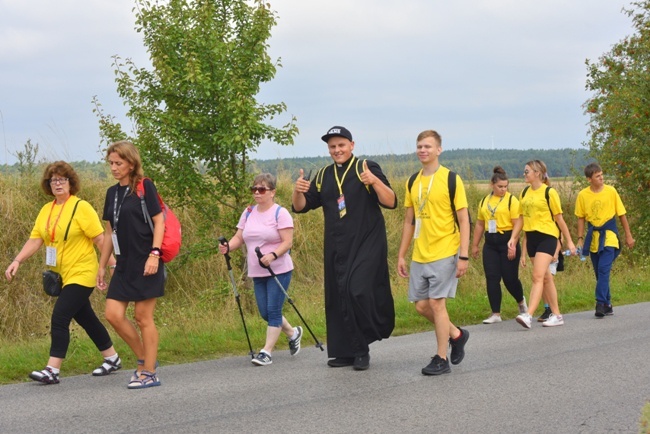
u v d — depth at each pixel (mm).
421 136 7559
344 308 7684
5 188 13719
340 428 5656
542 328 10273
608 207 11375
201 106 11680
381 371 7602
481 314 11609
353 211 7707
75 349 8641
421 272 7512
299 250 15430
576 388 6758
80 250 7562
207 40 11273
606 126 18281
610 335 9445
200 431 5637
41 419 6043
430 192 7457
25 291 12438
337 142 7781
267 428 5684
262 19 11453
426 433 5508
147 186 7070
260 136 11539
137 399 6641
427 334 10039
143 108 11492
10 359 8312
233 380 7336
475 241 11461
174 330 9742
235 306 11484
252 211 8523
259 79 11633
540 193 10523
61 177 7598
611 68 18562
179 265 12617
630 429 5555
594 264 11414
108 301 7102
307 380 7254
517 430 5566
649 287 14195
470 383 7000
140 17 11336
